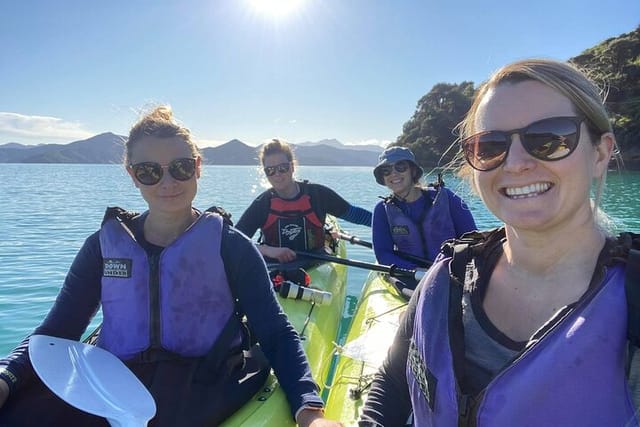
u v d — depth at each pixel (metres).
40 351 0.82
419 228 1.96
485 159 0.51
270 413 0.86
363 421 0.65
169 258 0.89
